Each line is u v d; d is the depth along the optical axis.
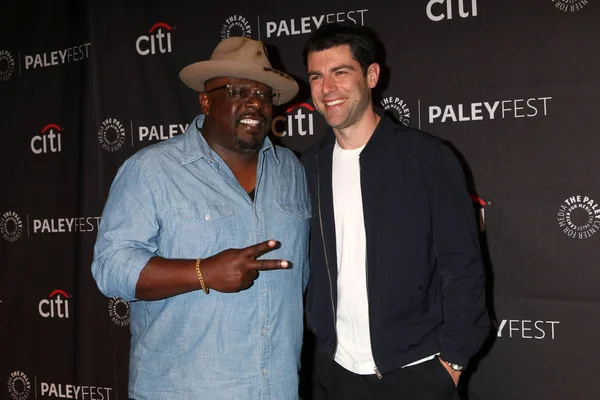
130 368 1.52
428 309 1.59
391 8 2.08
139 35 2.40
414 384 1.56
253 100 1.50
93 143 2.48
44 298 2.59
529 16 1.94
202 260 1.31
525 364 1.98
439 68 2.04
